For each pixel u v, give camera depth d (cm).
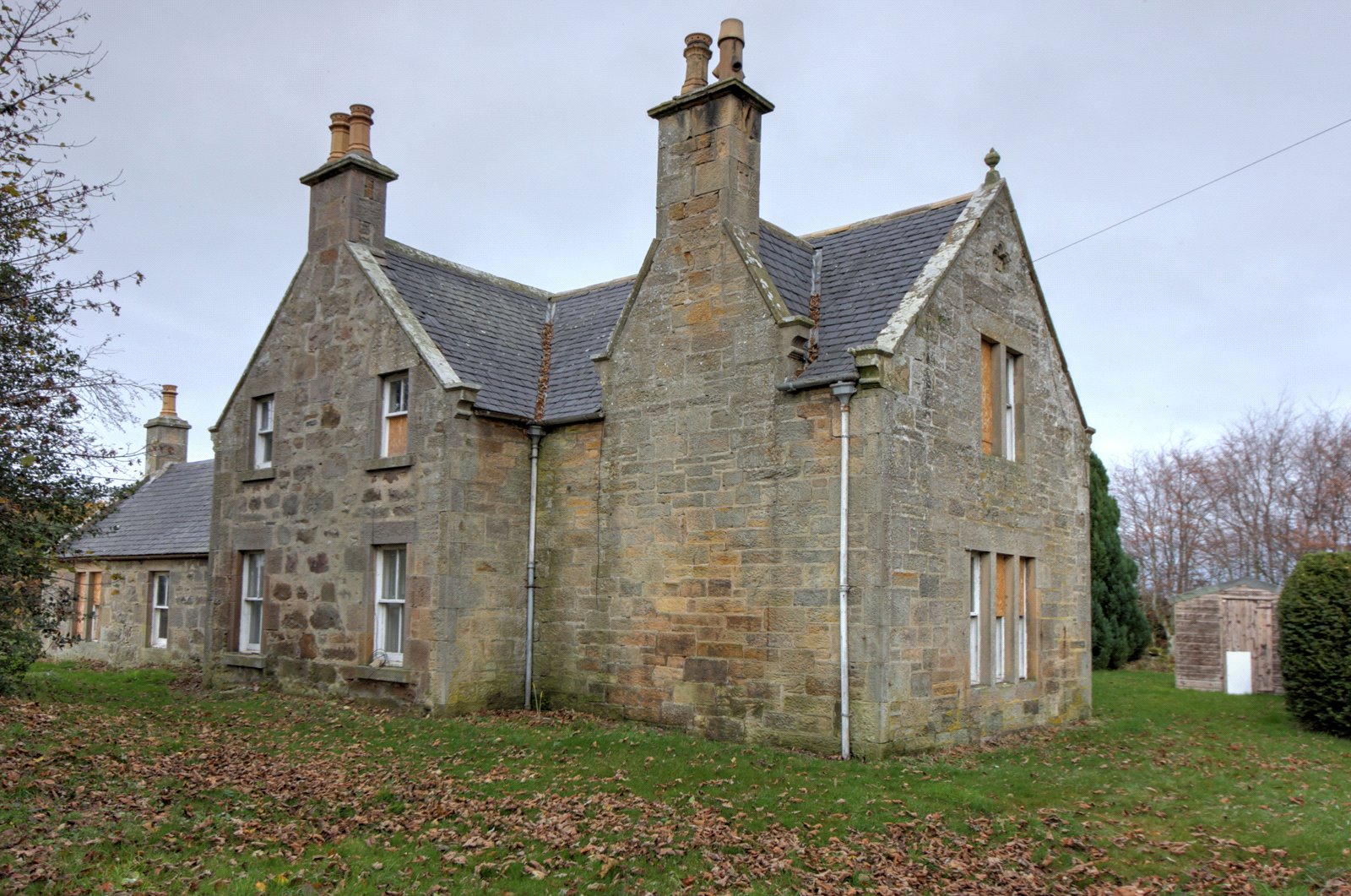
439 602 1562
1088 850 933
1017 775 1205
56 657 2728
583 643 1598
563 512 1656
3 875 769
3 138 1145
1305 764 1356
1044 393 1730
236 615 1947
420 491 1617
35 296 1309
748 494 1406
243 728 1447
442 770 1177
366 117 1883
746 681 1381
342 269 1819
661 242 1559
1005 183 1628
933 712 1341
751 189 1520
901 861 885
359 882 805
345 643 1709
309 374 1850
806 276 1589
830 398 1333
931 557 1357
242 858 848
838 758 1262
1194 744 1511
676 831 950
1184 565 4050
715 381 1461
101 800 994
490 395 1664
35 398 1330
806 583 1330
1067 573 1767
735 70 1500
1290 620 1669
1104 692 2161
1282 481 3991
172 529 2592
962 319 1484
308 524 1808
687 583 1466
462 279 1975
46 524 1455
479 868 845
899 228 1619
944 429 1412
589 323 1941
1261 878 866
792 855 892
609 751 1278
